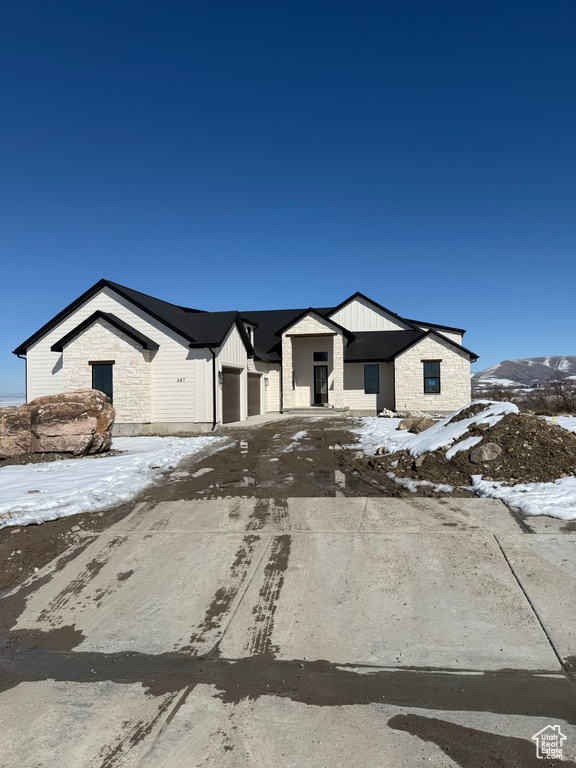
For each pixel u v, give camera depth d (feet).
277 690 12.97
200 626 15.94
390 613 15.84
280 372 84.28
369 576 17.88
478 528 20.83
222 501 25.99
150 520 23.84
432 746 10.82
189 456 39.34
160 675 13.82
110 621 16.52
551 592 16.17
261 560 19.45
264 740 11.23
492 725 11.37
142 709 12.48
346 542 20.35
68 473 32.68
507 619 15.14
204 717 12.09
